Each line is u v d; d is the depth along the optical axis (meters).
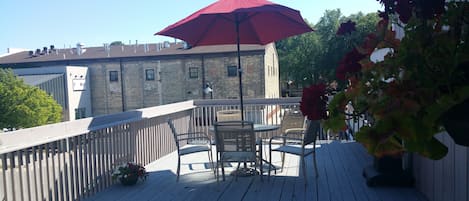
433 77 1.07
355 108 1.25
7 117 17.88
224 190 4.17
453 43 1.08
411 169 4.12
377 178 4.09
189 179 4.69
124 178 4.40
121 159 4.82
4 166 3.02
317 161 5.46
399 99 1.05
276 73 28.38
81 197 3.98
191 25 4.83
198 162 5.67
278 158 5.76
